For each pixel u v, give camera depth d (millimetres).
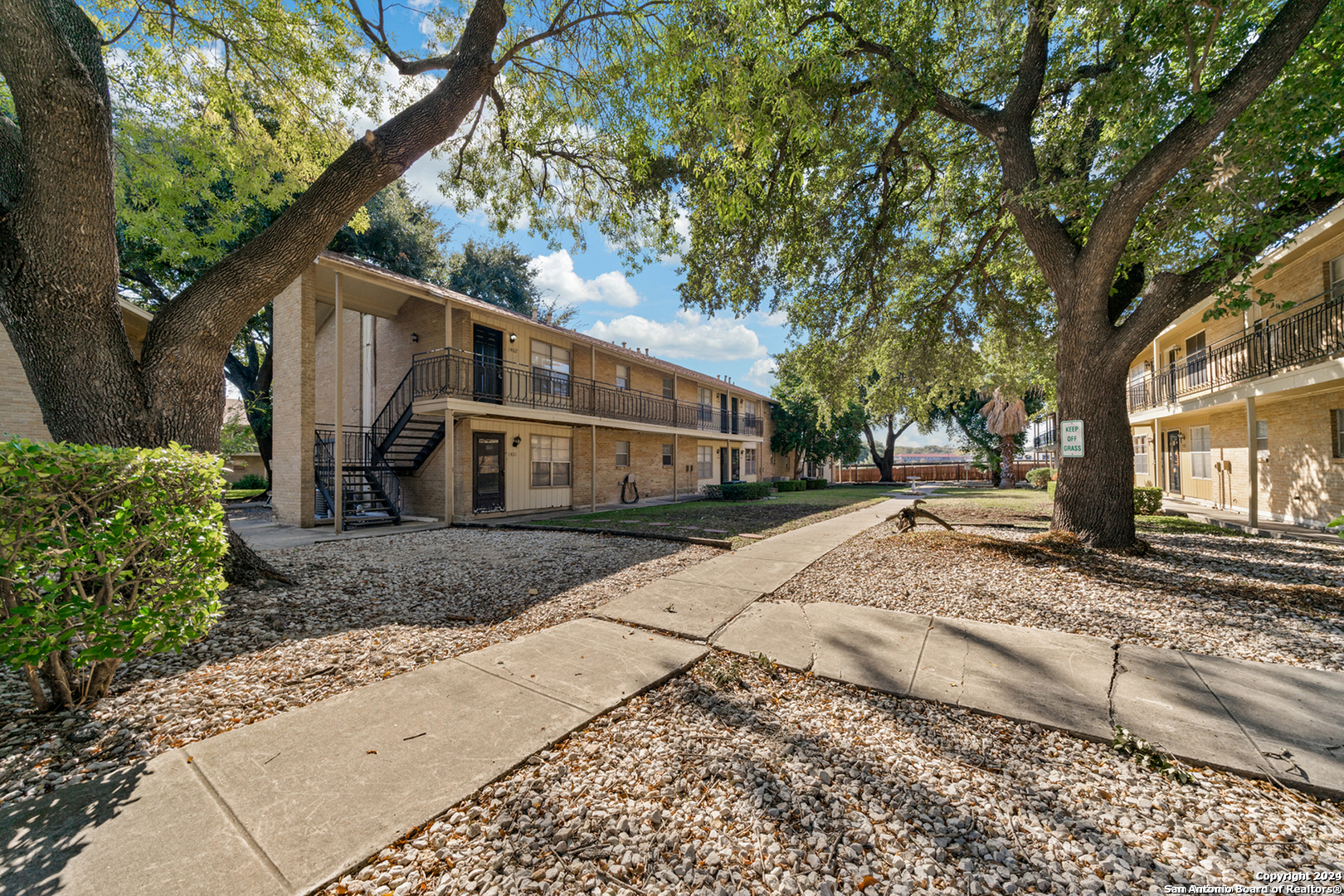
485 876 1809
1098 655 3723
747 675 3549
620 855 1913
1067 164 7258
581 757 2533
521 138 9070
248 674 3432
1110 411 7078
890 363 12406
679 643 4098
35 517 2457
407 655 3826
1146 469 19547
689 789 2299
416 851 1909
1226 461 13570
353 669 3559
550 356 15430
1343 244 9086
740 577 6254
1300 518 10500
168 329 4828
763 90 6422
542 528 10812
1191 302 6602
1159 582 5535
